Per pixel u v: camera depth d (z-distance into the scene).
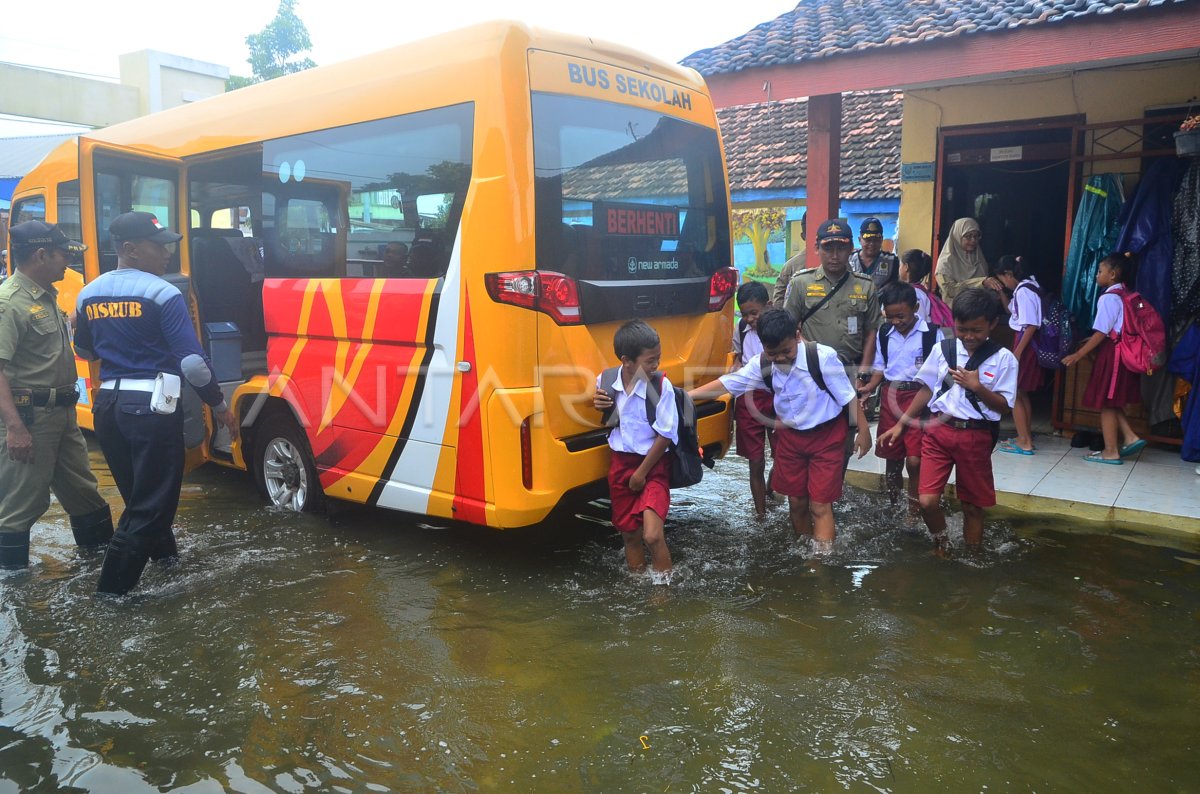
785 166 14.00
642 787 2.48
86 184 5.58
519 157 3.70
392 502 4.39
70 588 4.02
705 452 4.81
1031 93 7.08
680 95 4.63
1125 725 2.79
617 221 4.19
